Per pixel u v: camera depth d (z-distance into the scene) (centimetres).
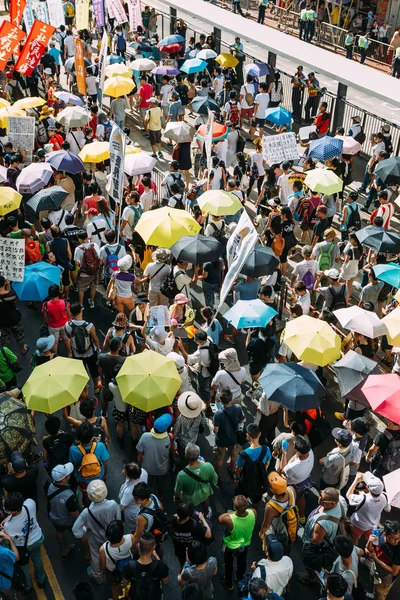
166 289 1062
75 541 785
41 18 2283
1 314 996
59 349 1098
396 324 897
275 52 1948
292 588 738
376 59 2961
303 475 735
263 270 990
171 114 1858
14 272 967
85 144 1578
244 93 1938
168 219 1067
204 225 1320
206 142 1386
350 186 1745
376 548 670
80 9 2280
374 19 3056
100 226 1173
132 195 1232
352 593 641
